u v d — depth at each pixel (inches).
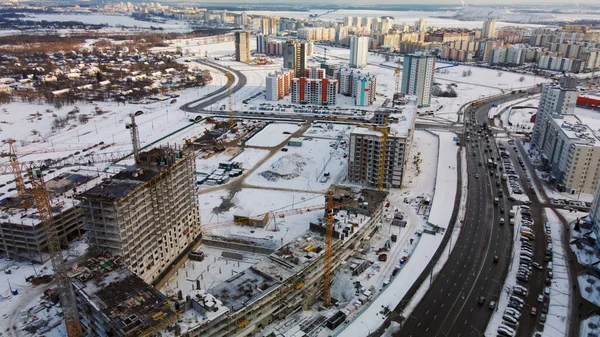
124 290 5890.8
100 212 6476.4
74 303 6141.7
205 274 7824.8
